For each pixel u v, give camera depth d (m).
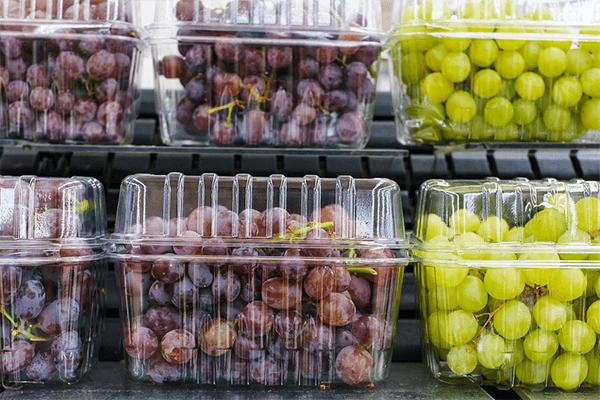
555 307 0.92
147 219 0.91
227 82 0.94
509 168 1.22
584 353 0.94
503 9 0.94
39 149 1.01
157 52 0.97
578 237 0.93
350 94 0.97
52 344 0.90
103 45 0.94
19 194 0.89
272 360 0.91
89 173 1.19
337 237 0.91
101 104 0.96
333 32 0.94
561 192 0.95
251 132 0.95
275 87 0.95
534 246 0.92
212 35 0.93
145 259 0.90
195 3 0.94
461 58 0.93
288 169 1.21
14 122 0.94
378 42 0.98
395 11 1.01
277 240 0.90
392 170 1.23
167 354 0.90
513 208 0.94
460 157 1.24
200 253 0.90
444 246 0.92
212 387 0.92
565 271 0.91
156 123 1.23
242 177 0.94
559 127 0.94
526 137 0.96
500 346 0.92
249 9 0.94
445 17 0.94
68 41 0.93
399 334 1.16
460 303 0.92
